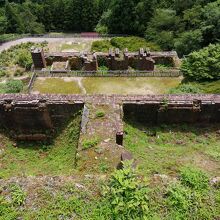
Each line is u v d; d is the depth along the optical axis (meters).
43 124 14.34
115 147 11.80
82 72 19.67
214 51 19.81
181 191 9.21
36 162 13.30
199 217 8.75
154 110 14.24
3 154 13.82
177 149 13.23
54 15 53.94
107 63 21.70
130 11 41.00
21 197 9.12
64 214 8.77
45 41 35.84
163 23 35.97
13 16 46.84
